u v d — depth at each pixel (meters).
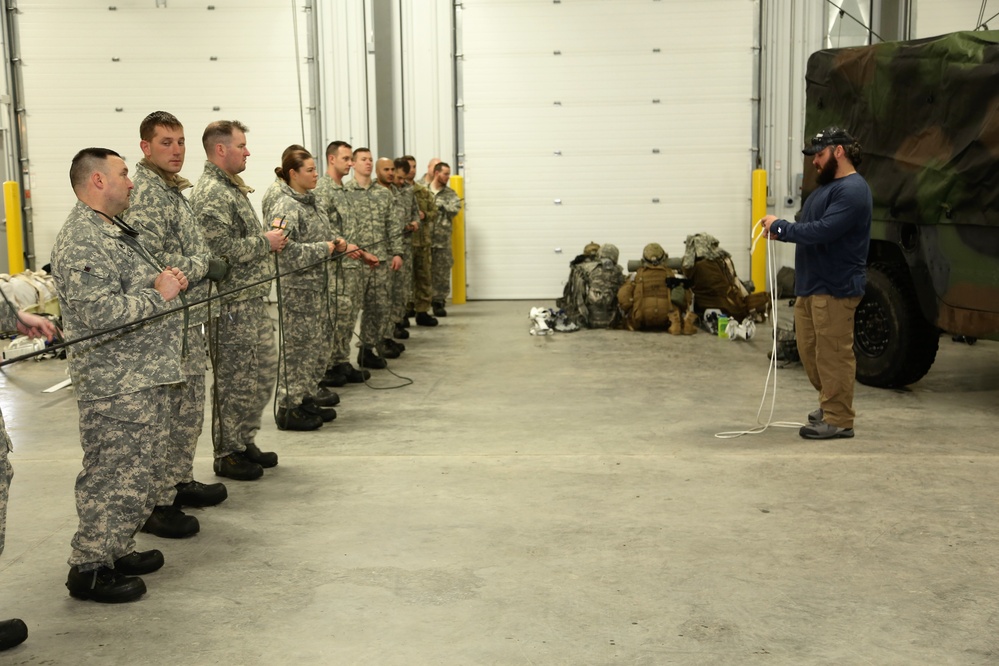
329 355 6.13
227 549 3.75
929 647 2.87
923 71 6.11
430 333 9.99
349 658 2.82
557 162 12.72
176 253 3.73
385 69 12.61
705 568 3.50
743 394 6.68
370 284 7.66
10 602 3.27
